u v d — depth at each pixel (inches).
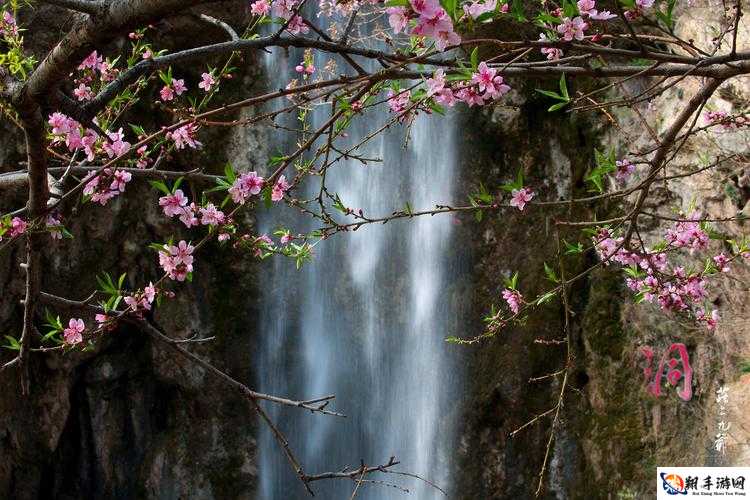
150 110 292.2
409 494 315.0
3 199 271.4
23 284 285.4
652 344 266.2
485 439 306.0
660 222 253.9
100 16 68.4
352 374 324.5
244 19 288.8
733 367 231.3
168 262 98.1
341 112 87.6
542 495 293.0
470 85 84.6
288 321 319.6
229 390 315.3
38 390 301.7
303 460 322.7
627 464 262.8
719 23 232.8
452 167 314.5
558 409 124.0
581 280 294.4
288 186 102.1
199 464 315.9
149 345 315.6
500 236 309.9
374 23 296.0
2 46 201.6
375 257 323.9
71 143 96.3
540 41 81.7
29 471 307.3
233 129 303.7
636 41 82.9
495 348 305.4
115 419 316.8
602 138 286.7
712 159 232.2
